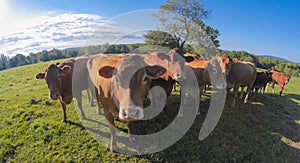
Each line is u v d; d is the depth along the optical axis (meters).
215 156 4.41
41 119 5.78
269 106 8.07
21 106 6.81
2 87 10.46
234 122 6.04
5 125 5.54
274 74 11.09
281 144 5.15
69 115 6.05
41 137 4.86
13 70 15.20
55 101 7.26
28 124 5.53
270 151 4.79
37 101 7.32
